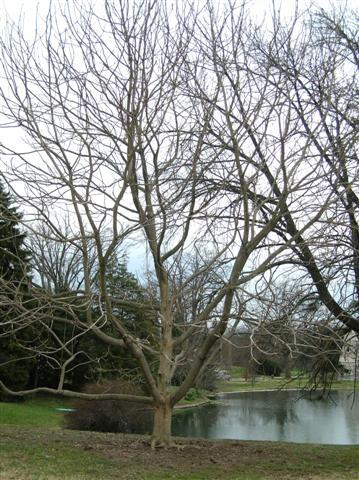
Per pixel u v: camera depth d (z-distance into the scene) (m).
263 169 8.74
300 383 13.26
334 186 8.20
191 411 29.98
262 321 7.12
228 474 7.65
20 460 7.84
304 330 8.13
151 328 11.48
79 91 8.27
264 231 8.23
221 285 9.72
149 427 20.92
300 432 22.55
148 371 8.84
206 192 9.30
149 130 8.42
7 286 8.47
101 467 7.62
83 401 20.20
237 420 26.47
